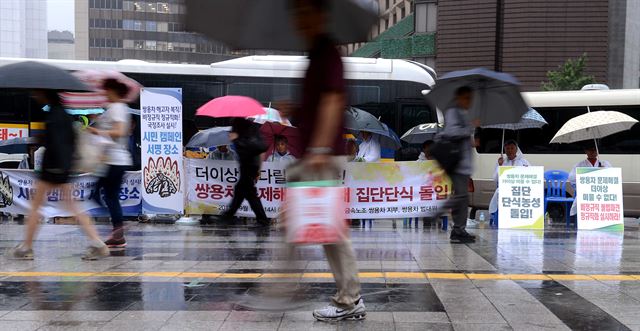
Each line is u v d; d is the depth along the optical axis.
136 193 10.26
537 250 7.08
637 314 4.07
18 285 4.93
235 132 9.38
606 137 12.68
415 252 6.88
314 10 3.59
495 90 8.26
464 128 7.62
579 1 28.55
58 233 8.45
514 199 9.83
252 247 7.25
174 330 3.68
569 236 8.66
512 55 29.05
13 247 7.07
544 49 28.75
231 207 9.59
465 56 29.48
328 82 3.56
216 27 3.64
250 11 3.62
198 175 10.15
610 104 12.67
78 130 6.42
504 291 4.75
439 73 30.05
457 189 7.77
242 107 9.41
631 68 34.81
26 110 12.02
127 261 6.16
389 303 4.36
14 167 12.48
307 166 3.59
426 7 31.25
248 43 3.77
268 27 3.73
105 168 6.88
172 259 6.30
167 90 10.09
